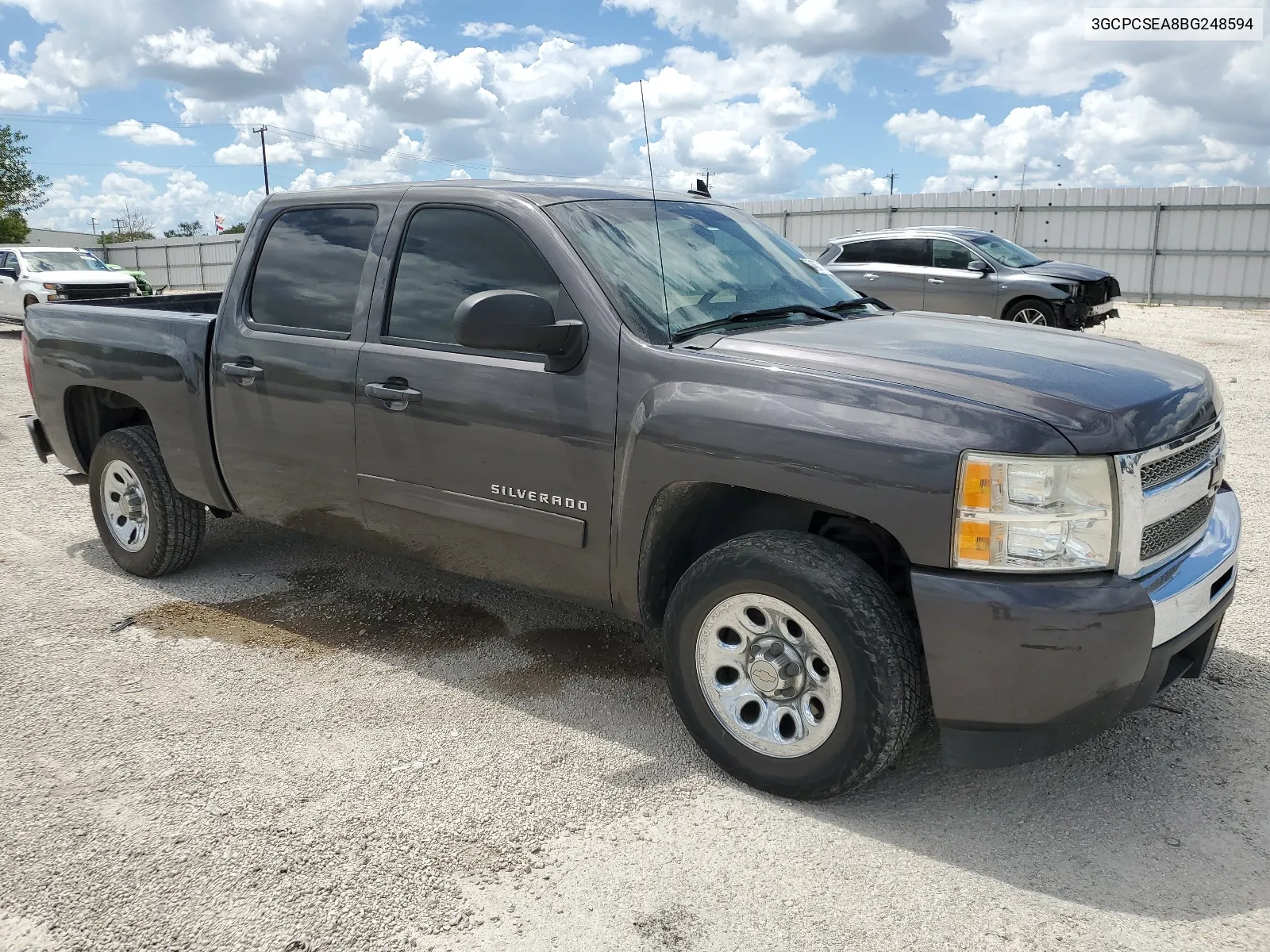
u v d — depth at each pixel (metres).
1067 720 2.58
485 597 4.64
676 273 3.43
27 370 5.17
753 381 2.88
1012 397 2.63
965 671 2.60
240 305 4.19
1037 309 13.45
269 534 5.62
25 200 42.03
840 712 2.74
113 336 4.66
